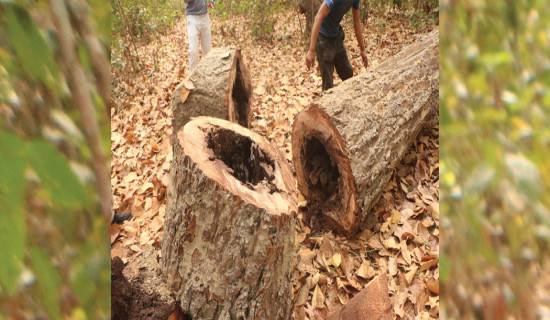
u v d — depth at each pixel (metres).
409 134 2.45
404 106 2.38
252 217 1.37
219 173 1.46
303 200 2.44
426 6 5.82
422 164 2.61
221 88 2.75
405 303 1.75
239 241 1.39
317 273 1.90
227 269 1.42
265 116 3.59
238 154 1.86
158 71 4.82
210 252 1.44
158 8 7.37
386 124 2.21
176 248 1.50
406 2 5.90
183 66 4.91
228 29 6.62
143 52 5.82
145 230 2.26
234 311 1.44
